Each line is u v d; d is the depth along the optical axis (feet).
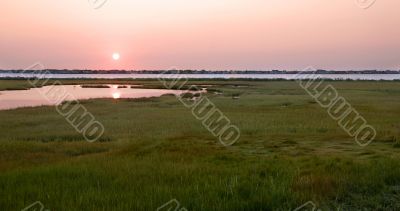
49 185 33.32
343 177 34.76
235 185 32.40
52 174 37.58
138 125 89.15
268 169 39.29
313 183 33.17
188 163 44.29
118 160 46.26
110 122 94.07
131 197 29.68
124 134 77.41
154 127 86.33
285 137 66.80
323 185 32.53
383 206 28.89
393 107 123.34
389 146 55.62
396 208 28.35
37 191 31.35
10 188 32.45
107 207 27.40
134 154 51.75
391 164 39.58
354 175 35.60
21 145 61.00
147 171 39.22
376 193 31.50
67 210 26.86
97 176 36.76
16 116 104.22
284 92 217.15
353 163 41.22
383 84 307.17
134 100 161.17
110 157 49.19
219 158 47.47
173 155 49.44
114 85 330.34
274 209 27.94
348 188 32.30
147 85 328.70
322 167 39.63
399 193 31.48
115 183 34.14
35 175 37.06
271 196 29.35
